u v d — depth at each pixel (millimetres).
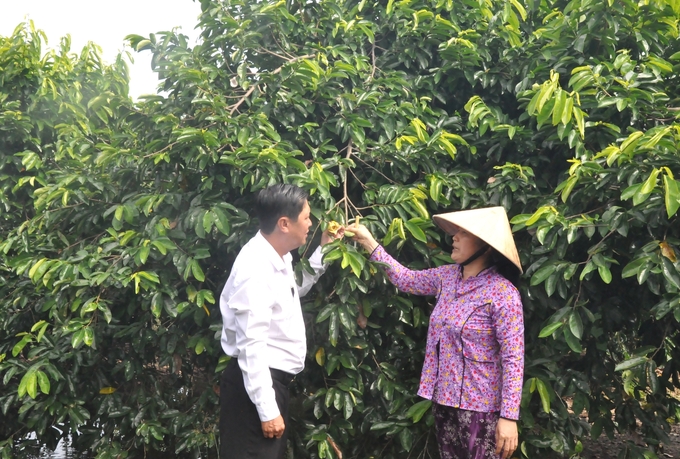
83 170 3523
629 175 2521
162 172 3162
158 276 3014
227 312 2340
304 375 3191
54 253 3576
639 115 2818
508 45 3469
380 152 3043
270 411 2172
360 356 3076
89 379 3441
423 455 3068
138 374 3410
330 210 2773
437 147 3006
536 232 2596
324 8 3592
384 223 2826
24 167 4469
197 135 2756
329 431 2975
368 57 3514
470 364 2268
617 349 3670
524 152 3221
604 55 3049
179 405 3506
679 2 2791
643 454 2926
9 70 4500
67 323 3051
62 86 4699
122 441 3391
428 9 3568
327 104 3273
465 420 2270
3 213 4320
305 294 2918
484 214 2340
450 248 3236
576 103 2635
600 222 2615
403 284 2633
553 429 2930
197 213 2846
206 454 3275
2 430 3807
